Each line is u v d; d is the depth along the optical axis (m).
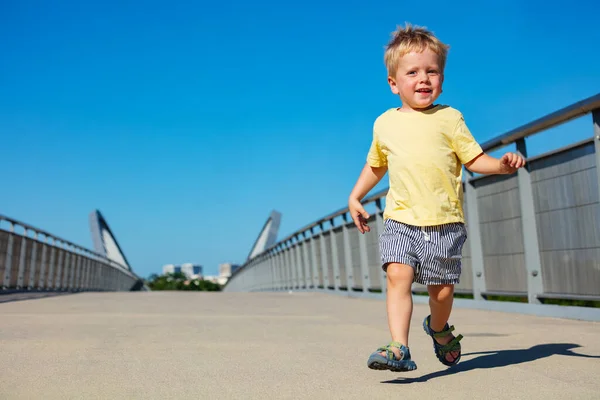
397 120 3.04
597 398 2.54
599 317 5.46
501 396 2.60
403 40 2.97
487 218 7.30
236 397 2.64
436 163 2.93
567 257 5.80
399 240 2.92
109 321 6.11
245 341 4.53
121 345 4.28
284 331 5.23
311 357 3.76
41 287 14.98
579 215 5.60
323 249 14.44
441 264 2.92
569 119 5.46
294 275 18.16
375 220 10.87
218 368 3.37
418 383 2.92
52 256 16.08
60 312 7.38
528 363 3.40
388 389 2.79
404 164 2.95
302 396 2.66
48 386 2.85
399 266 2.89
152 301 10.73
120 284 32.03
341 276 13.17
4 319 6.26
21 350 3.99
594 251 5.43
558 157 5.85
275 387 2.85
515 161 2.73
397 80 3.02
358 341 4.54
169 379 3.05
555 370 3.18
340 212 12.48
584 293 5.59
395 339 2.81
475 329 5.13
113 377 3.09
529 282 6.35
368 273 11.41
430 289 3.06
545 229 6.11
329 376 3.12
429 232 2.90
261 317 6.71
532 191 6.28
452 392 2.70
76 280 19.58
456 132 2.96
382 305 9.06
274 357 3.76
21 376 3.09
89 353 3.89
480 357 3.66
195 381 3.00
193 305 9.23
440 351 3.22
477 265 7.50
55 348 4.10
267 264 23.77
